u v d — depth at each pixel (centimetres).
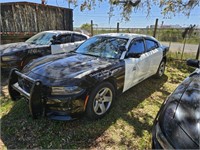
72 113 251
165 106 198
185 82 243
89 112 275
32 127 269
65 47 587
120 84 326
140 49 402
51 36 588
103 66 294
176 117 170
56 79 252
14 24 791
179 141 150
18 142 240
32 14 845
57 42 569
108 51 357
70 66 288
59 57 338
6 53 470
